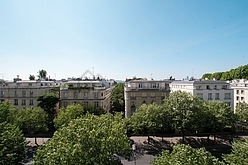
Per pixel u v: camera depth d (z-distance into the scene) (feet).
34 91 198.49
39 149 68.74
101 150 63.21
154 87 206.08
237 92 228.02
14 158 70.59
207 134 164.45
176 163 48.96
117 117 128.67
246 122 164.66
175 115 139.85
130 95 196.54
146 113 146.51
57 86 240.12
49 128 174.91
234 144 69.41
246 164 58.03
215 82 182.60
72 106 156.87
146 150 138.21
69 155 58.75
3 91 198.90
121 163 108.78
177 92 149.59
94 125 72.33
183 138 147.74
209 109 143.95
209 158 52.70
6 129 84.02
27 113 154.61
